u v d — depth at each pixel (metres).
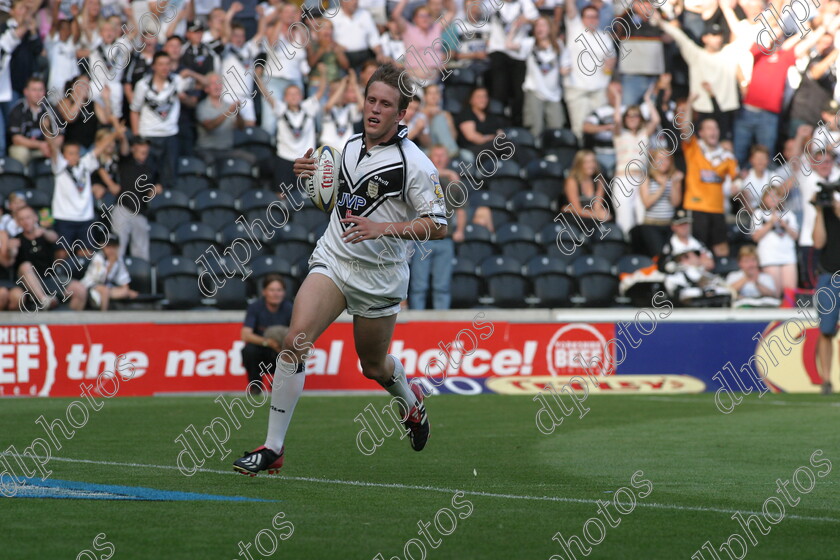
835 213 46.28
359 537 14.40
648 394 44.53
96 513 15.99
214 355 42.56
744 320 46.59
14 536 14.12
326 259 18.50
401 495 18.19
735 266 49.81
